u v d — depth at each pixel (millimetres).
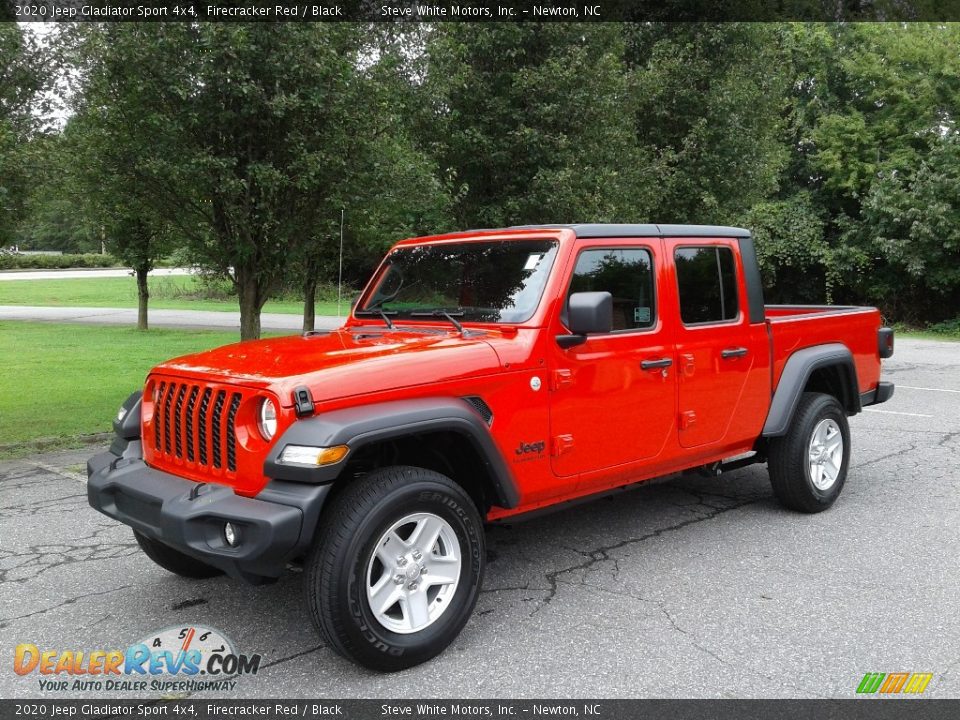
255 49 7539
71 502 5906
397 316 4605
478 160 10969
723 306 4887
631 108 12602
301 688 3268
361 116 8203
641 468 4461
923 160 23641
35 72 7574
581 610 3963
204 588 4312
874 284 24688
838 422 5578
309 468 3068
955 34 24094
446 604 3492
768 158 16078
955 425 8844
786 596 4102
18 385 11195
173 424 3670
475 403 3686
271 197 8117
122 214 8930
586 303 3666
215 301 34719
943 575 4371
